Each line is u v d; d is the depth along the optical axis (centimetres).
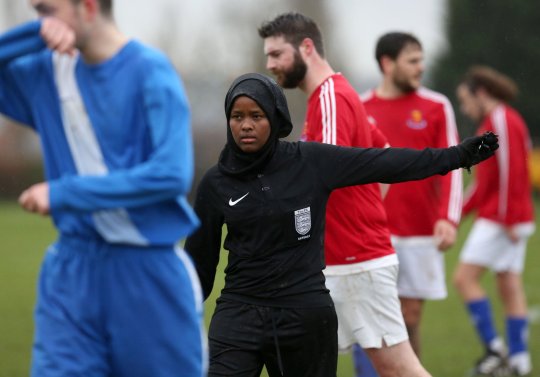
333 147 1639
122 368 1327
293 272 1622
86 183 1234
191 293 1345
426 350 3169
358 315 1936
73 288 1319
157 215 1322
